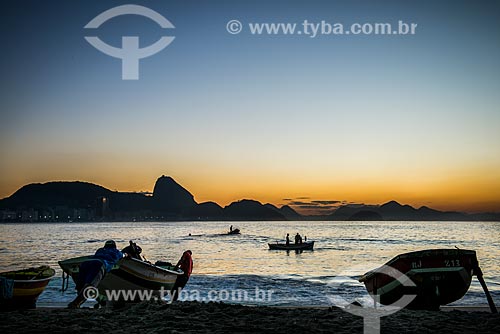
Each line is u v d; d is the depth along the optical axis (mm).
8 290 12664
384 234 139375
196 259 51500
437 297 13422
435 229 195125
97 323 10078
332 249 70562
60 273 30031
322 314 11508
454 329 10016
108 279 13633
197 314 11133
